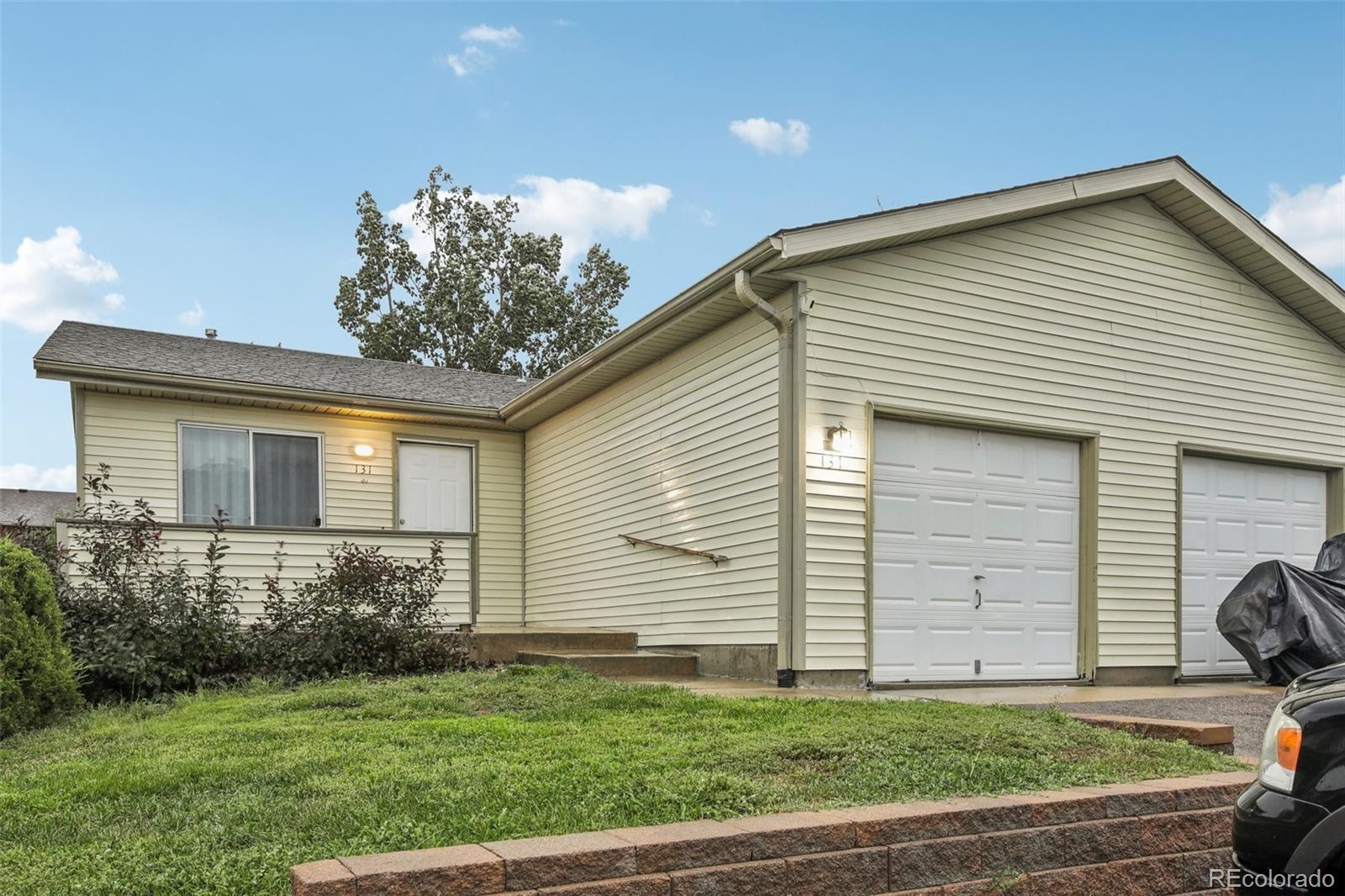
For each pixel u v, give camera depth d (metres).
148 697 8.29
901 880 3.59
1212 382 11.07
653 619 10.86
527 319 30.39
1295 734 3.02
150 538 9.22
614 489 11.97
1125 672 10.08
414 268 31.20
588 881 3.10
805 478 8.61
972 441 9.61
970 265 9.68
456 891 2.93
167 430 12.48
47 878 3.35
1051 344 10.05
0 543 7.51
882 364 9.09
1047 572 9.89
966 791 4.20
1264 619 9.52
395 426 13.96
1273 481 11.56
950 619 9.27
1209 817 4.33
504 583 14.45
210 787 4.57
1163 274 10.88
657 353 10.96
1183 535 10.75
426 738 5.52
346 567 9.49
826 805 3.94
